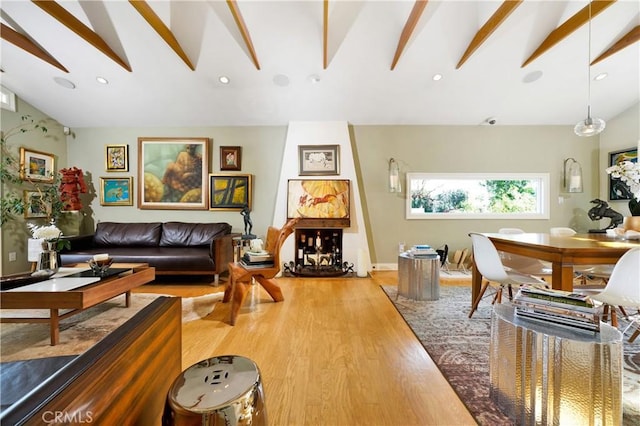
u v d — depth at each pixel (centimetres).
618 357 103
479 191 446
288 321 229
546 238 221
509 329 121
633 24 272
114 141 431
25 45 273
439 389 141
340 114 408
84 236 369
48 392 53
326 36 256
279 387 143
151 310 96
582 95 370
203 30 275
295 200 409
